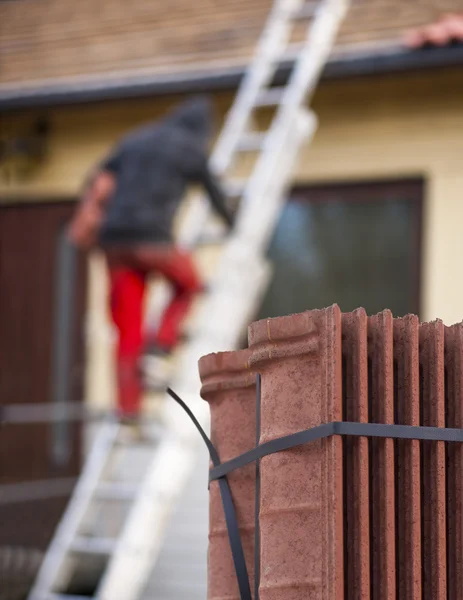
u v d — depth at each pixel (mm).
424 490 1951
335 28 8703
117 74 9328
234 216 7035
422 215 8359
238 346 8617
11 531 7660
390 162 8422
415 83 8406
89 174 9258
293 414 1906
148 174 6656
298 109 7910
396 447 1939
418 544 1876
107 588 5930
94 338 9242
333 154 8562
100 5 10398
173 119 6906
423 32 7895
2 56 10125
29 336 9414
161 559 7348
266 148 7613
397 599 1894
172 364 7266
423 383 1971
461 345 1979
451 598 1942
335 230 8570
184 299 6688
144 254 6500
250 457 2002
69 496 8039
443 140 8320
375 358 1925
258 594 1940
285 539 1868
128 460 7773
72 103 8961
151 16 9922
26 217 9508
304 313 1898
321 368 1879
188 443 6375
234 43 9227
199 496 7430
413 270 8328
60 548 6293
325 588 1805
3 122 9492
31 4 10773
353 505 1868
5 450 9195
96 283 9336
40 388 9336
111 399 9156
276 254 8672
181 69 8758
